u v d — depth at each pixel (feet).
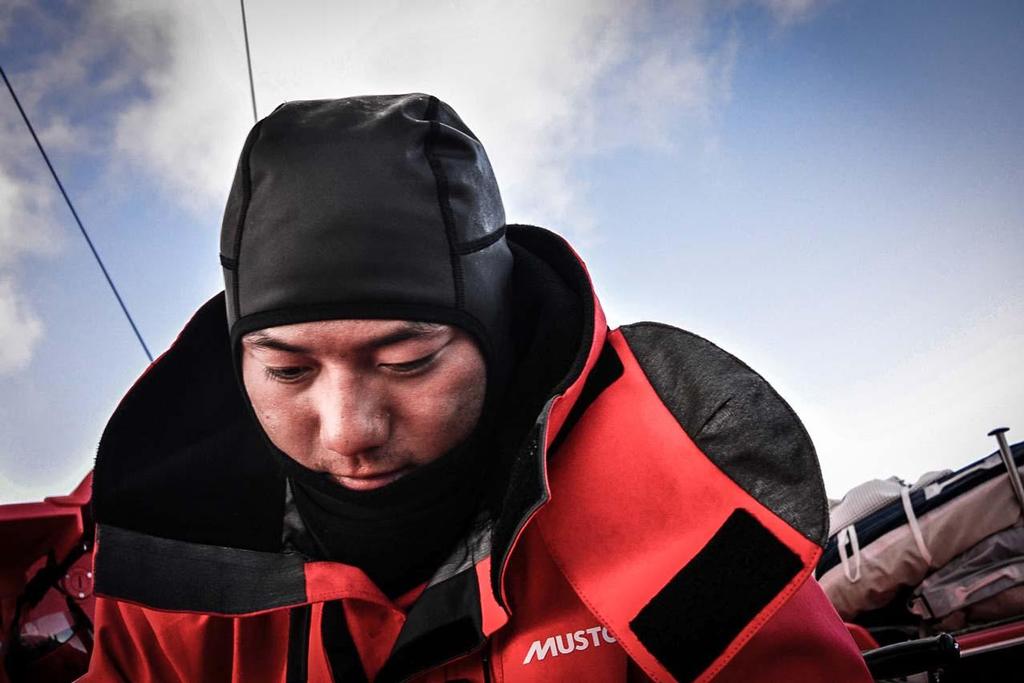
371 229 2.11
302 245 2.09
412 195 2.19
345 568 2.48
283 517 2.69
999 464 4.67
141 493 2.68
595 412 2.46
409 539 2.42
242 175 2.23
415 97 2.42
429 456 2.27
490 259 2.36
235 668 2.70
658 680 2.09
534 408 2.46
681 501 2.22
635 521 2.24
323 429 2.17
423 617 2.34
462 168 2.33
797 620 2.24
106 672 2.95
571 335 2.55
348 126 2.22
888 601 4.93
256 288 2.14
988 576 4.53
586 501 2.30
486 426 2.39
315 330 2.07
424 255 2.16
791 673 2.20
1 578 5.05
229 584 2.60
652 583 2.15
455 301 2.19
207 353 2.86
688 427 2.32
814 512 2.06
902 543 4.79
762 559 2.07
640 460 2.31
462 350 2.24
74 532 4.95
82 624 4.91
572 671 2.32
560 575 2.42
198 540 2.68
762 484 2.15
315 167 2.15
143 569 2.59
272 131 2.21
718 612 2.06
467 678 2.38
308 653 2.59
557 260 2.80
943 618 4.66
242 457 2.75
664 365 2.49
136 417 2.74
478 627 2.28
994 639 4.26
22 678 4.71
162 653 2.92
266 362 2.16
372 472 2.24
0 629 4.98
